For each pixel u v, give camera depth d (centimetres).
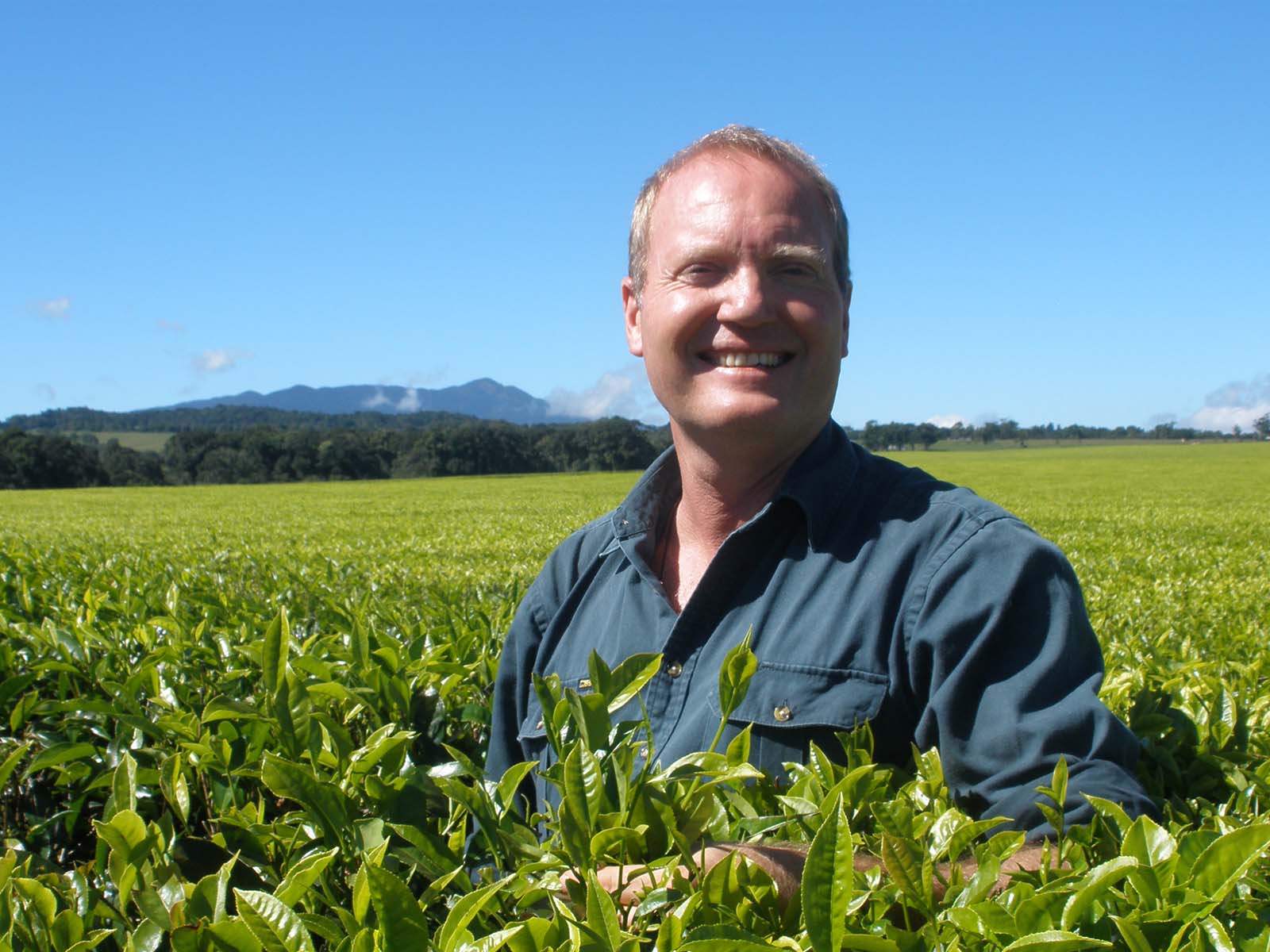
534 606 271
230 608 451
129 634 385
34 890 139
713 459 245
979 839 185
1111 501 3538
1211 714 242
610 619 251
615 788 150
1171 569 1296
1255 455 8781
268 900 120
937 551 206
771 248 234
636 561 248
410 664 282
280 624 175
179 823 256
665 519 263
